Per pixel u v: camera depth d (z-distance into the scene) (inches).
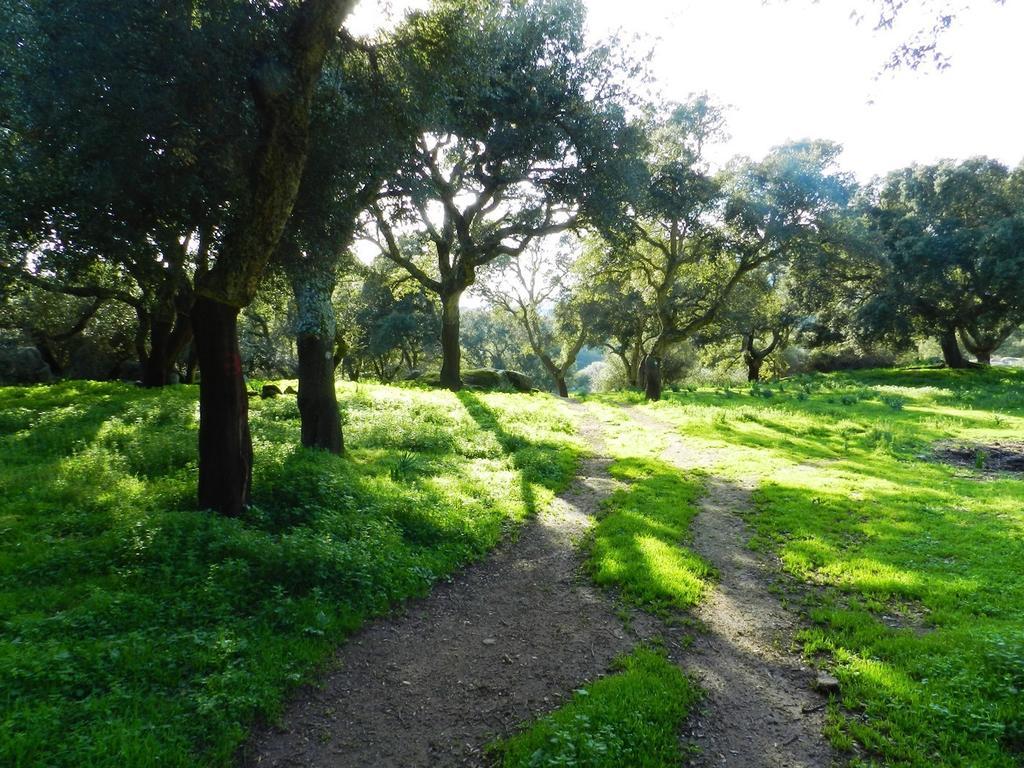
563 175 754.8
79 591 229.3
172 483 349.1
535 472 501.0
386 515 338.3
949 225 1373.0
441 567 295.6
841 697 196.4
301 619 230.1
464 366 2464.3
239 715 176.6
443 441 573.0
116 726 157.8
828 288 1594.5
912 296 1421.0
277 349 1695.4
